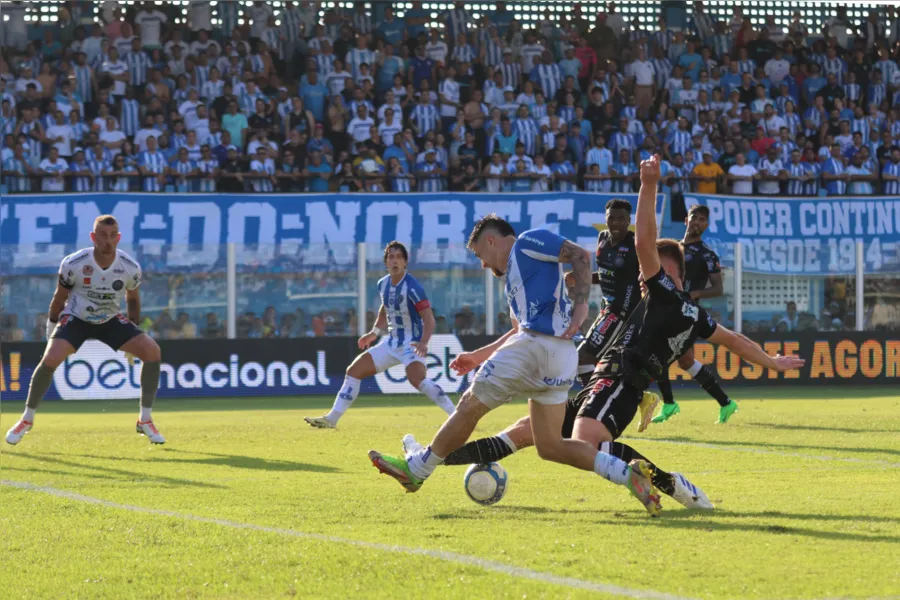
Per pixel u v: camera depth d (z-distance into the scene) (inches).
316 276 1263.5
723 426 783.1
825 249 1339.8
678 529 354.3
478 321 1278.3
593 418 400.2
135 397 1226.6
